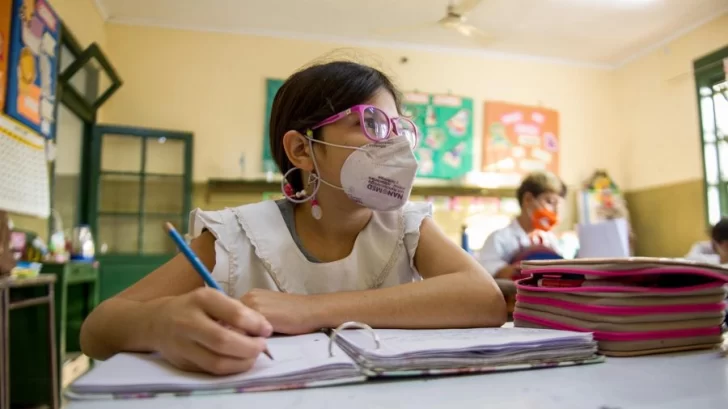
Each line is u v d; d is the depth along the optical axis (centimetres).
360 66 86
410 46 437
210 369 43
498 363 50
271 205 90
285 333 64
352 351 51
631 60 459
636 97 452
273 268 81
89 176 353
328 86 83
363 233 88
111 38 386
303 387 43
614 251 209
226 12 381
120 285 350
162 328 47
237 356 43
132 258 355
